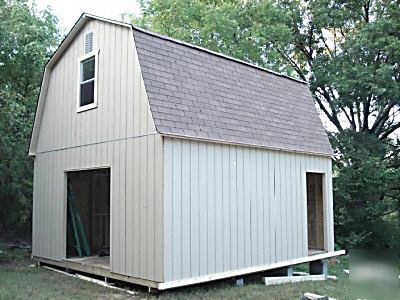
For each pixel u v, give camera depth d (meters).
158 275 7.00
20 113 12.72
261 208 8.95
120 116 8.11
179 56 8.46
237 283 8.30
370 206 16.28
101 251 10.27
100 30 8.85
